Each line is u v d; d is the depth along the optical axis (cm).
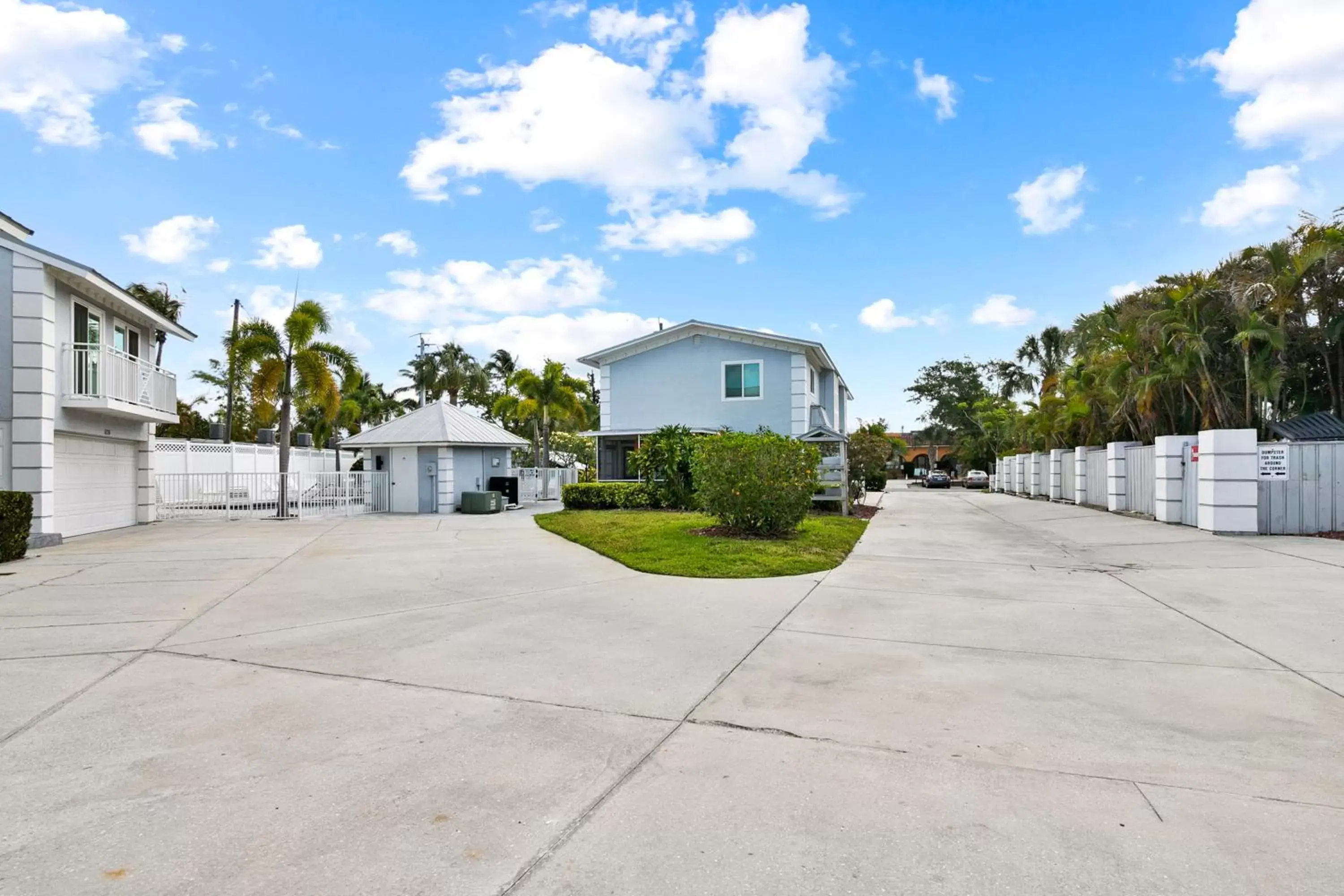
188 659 578
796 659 573
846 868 282
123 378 1669
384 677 531
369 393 4731
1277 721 430
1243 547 1181
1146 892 264
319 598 839
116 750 397
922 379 6512
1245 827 309
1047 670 536
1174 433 1978
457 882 275
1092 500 2339
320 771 371
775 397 2438
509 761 383
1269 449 1348
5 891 266
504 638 646
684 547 1166
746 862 288
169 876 277
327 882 274
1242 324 1708
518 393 3841
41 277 1455
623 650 601
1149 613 724
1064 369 3338
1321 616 694
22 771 369
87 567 1099
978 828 312
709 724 436
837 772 368
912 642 621
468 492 2411
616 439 2602
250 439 4453
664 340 2553
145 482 1980
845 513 2070
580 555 1215
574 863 288
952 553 1220
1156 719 436
